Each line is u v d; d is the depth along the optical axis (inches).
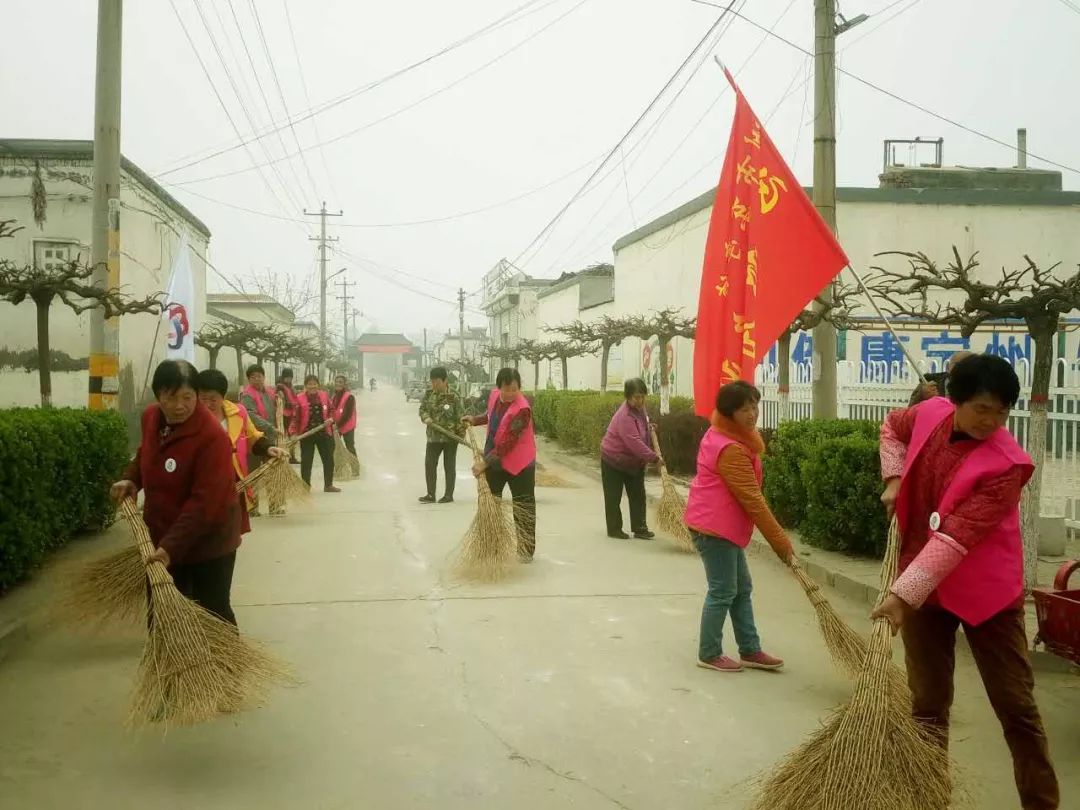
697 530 210.4
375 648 225.3
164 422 175.9
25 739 167.8
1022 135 915.4
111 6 403.2
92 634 215.3
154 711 153.8
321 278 2092.8
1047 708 188.1
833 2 387.2
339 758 160.9
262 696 170.2
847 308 418.3
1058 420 348.8
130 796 145.6
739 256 317.7
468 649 225.0
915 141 916.0
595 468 658.8
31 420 273.9
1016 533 131.0
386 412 1679.4
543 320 1610.5
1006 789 150.5
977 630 132.0
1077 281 240.4
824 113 389.1
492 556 297.9
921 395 258.7
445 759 160.9
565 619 253.1
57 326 700.0
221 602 182.5
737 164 319.6
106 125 404.5
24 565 265.1
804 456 354.0
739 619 213.5
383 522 418.9
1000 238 712.4
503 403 333.4
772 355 657.6
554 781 152.5
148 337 783.1
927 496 134.4
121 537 343.9
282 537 378.9
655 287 928.9
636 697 193.0
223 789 148.3
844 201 701.9
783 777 129.9
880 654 126.6
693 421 579.8
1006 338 678.5
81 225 700.0
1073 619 162.7
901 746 124.0
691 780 153.1
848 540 323.0
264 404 454.3
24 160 693.3
